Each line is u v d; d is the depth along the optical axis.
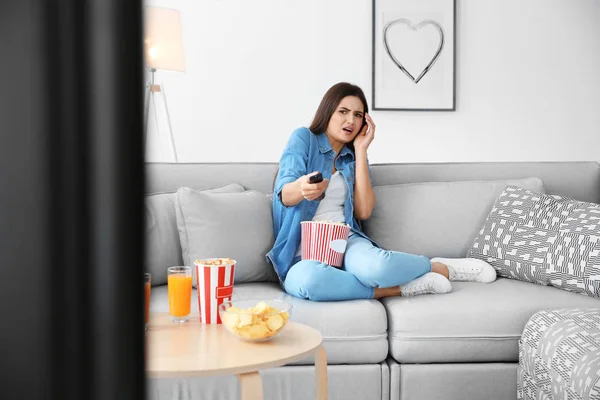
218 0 4.08
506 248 2.37
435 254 2.53
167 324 1.62
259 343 1.46
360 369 2.00
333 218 2.46
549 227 2.32
